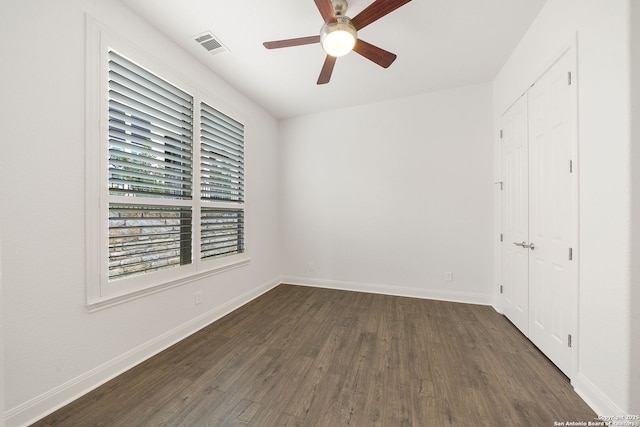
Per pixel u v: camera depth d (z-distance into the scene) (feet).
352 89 10.39
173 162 7.41
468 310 9.52
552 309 6.05
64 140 4.89
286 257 13.39
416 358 6.36
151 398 4.99
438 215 10.76
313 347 6.93
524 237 7.43
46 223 4.64
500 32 7.11
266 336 7.57
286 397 5.01
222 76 9.24
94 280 5.32
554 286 5.96
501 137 9.09
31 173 4.46
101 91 5.48
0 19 4.10
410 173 11.17
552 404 4.76
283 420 4.45
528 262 7.21
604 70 4.41
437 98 10.68
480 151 10.12
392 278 11.50
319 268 12.79
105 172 5.56
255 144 11.44
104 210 5.53
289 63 8.47
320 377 5.63
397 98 11.26
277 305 10.18
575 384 5.14
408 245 11.23
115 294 5.72
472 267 10.30
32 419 4.39
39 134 4.55
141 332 6.31
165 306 6.98
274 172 13.05
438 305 10.07
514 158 8.06
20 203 4.33
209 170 8.68
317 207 12.80
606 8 4.35
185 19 6.48
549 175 6.13
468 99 10.25
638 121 3.90
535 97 6.74
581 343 5.00
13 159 4.25
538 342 6.70
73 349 4.99
